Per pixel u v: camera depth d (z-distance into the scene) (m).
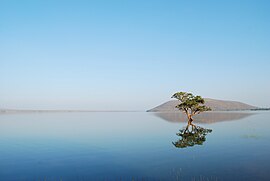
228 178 19.84
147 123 89.69
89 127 74.38
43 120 119.38
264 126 65.88
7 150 34.78
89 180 20.70
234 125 70.50
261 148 32.00
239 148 32.22
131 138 45.72
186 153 29.92
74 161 27.45
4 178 21.67
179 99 82.25
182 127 67.69
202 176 20.61
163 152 31.09
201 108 79.88
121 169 23.66
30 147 37.25
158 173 21.97
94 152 32.56
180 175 21.16
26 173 23.03
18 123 95.12
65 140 44.59
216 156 27.70
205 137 43.78
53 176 22.03
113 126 77.44
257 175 20.39
